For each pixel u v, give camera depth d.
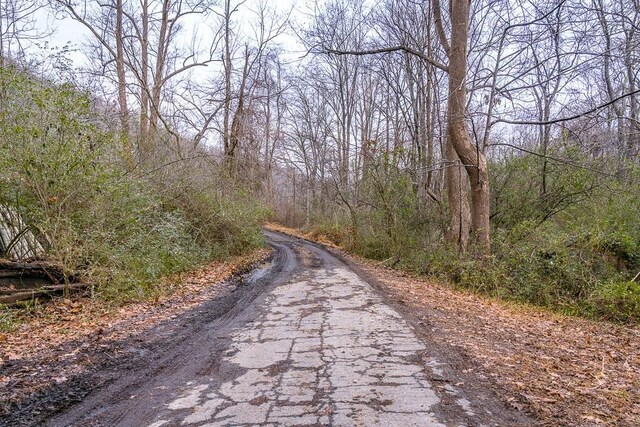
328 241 28.77
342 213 29.67
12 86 8.73
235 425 3.50
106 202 10.01
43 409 3.88
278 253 20.69
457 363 5.00
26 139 8.45
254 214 20.22
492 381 4.43
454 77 13.21
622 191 12.96
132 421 3.62
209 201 16.95
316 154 37.84
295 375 4.65
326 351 5.50
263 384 4.40
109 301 8.87
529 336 6.67
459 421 3.53
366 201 21.08
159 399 4.07
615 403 3.97
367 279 12.38
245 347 5.75
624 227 11.75
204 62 20.84
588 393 4.20
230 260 17.09
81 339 6.25
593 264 11.02
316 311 7.96
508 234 13.52
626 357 5.76
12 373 4.80
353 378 4.53
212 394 4.17
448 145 14.91
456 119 13.02
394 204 18.55
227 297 9.72
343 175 28.39
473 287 11.98
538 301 10.84
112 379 4.61
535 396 4.05
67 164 8.75
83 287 9.23
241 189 19.81
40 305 8.26
